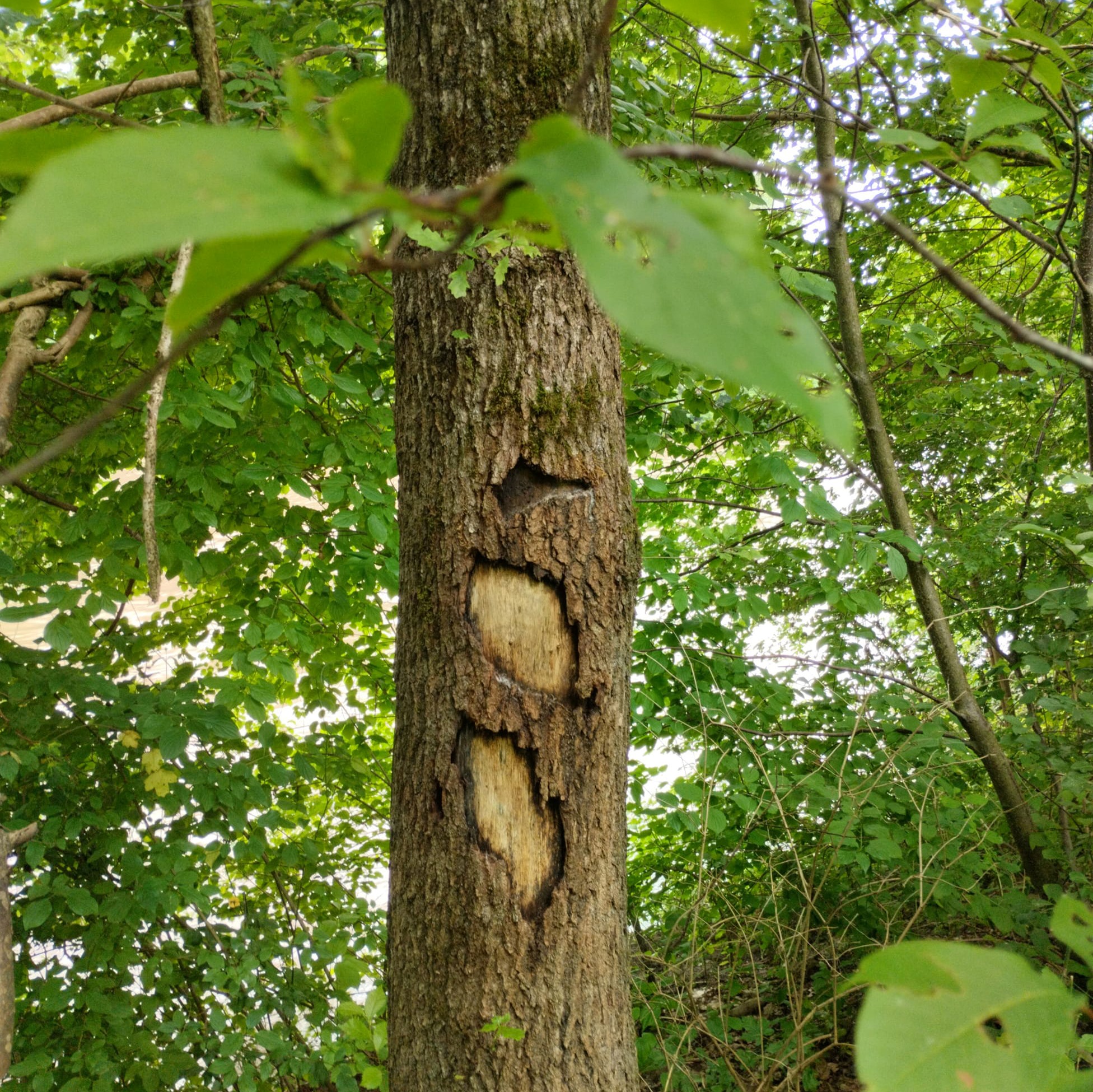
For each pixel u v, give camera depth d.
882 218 0.55
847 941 3.79
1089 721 3.40
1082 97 3.50
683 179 3.69
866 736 3.98
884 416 5.29
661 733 3.82
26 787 3.18
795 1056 3.49
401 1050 2.19
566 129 0.30
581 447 2.20
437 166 2.16
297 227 0.25
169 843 3.14
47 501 3.38
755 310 0.28
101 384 3.80
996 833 3.65
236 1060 3.07
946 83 4.12
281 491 3.81
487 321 2.19
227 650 3.40
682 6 0.46
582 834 2.18
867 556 3.71
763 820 4.00
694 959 3.61
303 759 3.52
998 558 4.31
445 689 2.19
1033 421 5.01
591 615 2.20
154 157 0.24
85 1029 2.92
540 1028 2.10
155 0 3.25
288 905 3.99
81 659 3.37
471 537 2.18
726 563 4.52
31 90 1.27
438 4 2.18
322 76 3.27
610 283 0.27
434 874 2.17
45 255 0.21
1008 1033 0.43
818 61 3.40
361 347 3.55
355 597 3.94
